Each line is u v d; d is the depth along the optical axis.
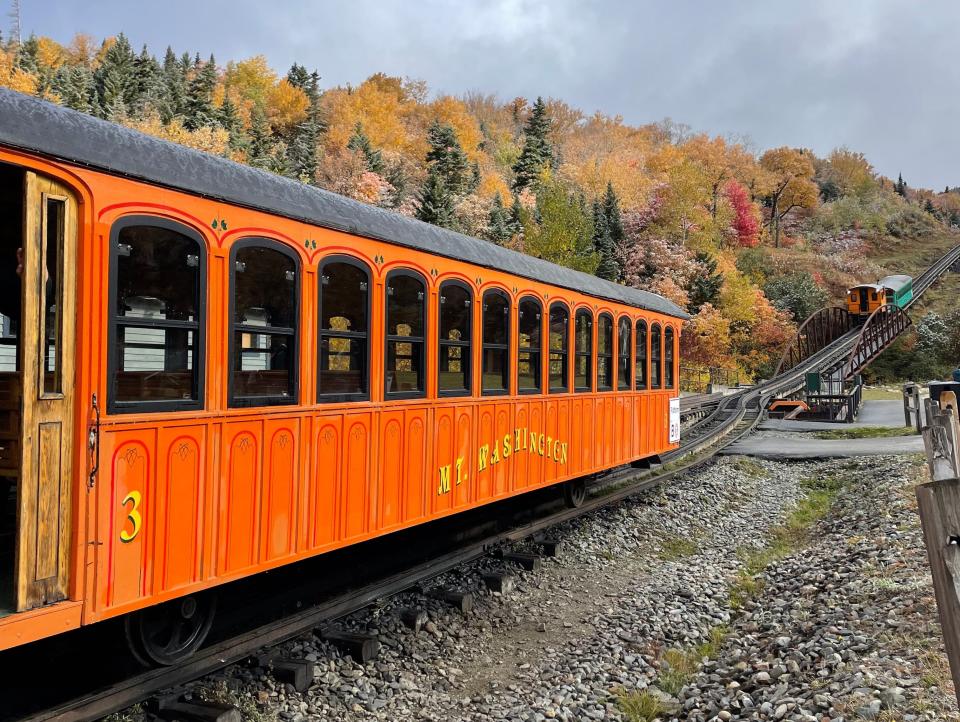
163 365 4.23
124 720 4.22
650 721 5.06
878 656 4.99
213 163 4.73
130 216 3.98
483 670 6.00
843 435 21.34
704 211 68.56
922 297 71.31
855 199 115.56
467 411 7.36
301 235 5.20
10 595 3.70
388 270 6.16
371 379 5.96
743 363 53.03
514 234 47.19
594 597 7.88
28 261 3.51
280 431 5.04
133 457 4.00
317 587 6.50
